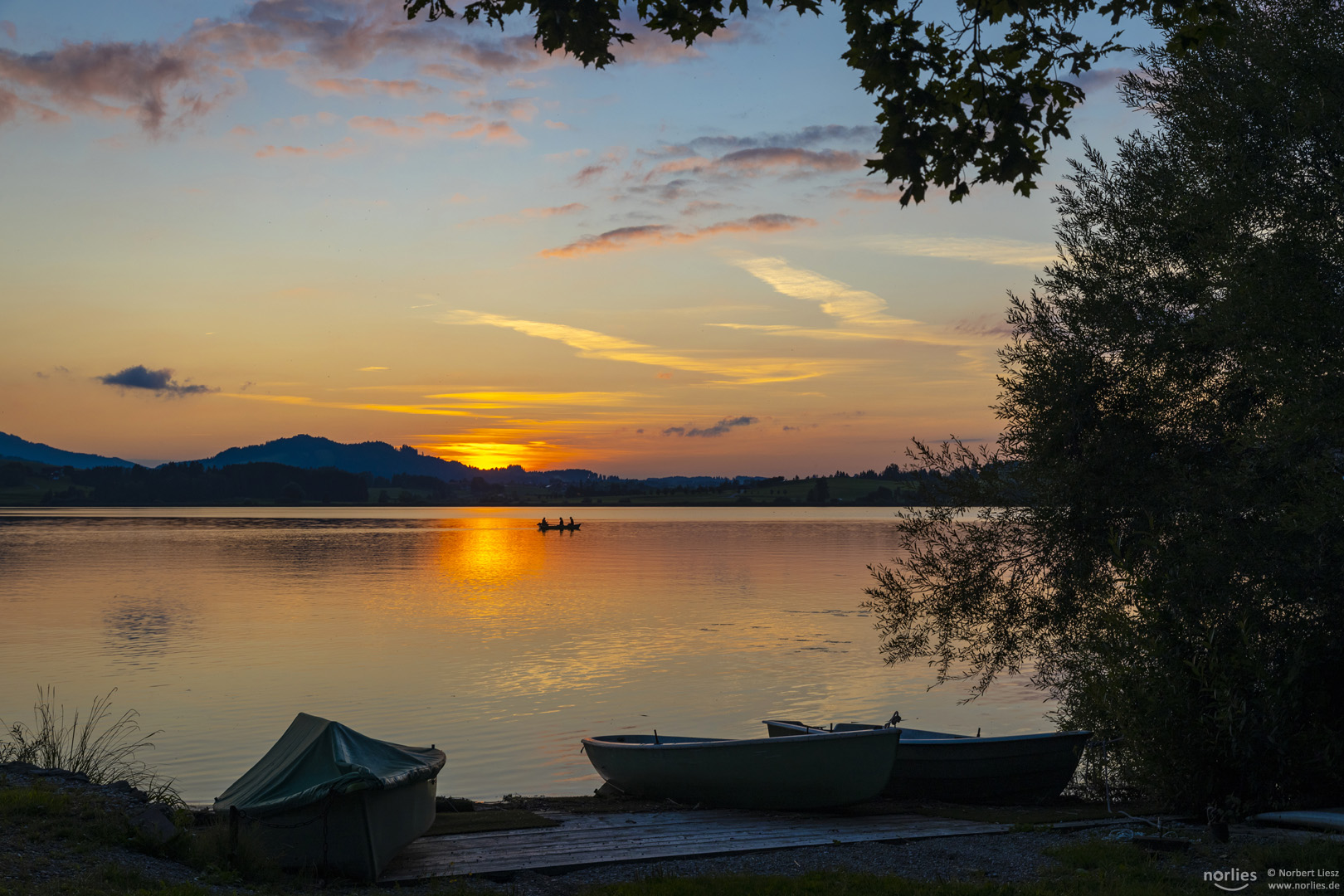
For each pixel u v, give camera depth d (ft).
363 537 444.14
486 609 159.63
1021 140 28.78
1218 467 50.52
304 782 34.71
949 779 51.47
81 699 83.97
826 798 46.55
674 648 116.57
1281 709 40.16
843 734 45.96
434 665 104.22
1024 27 28.84
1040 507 55.77
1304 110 43.50
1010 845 39.09
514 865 35.65
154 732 72.02
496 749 68.85
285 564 261.65
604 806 50.11
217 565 255.09
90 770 46.75
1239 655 40.96
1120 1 28.68
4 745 59.62
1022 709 81.76
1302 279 41.83
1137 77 53.83
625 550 349.00
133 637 122.93
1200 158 48.80
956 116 28.91
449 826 42.32
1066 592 55.62
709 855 37.42
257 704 82.64
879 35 28.60
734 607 161.99
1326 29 44.80
